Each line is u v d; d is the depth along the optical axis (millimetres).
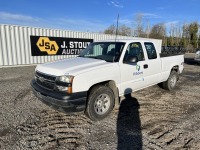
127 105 5141
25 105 4980
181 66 7004
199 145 3191
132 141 3305
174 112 4707
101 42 5242
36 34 13266
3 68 11805
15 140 3273
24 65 13008
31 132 3572
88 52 5309
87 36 16250
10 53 12211
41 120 4098
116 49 4680
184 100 5672
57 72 3750
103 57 4695
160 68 5789
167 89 6656
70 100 3512
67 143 3213
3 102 5180
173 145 3188
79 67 3924
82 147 3100
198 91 6758
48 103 3779
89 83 3771
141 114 4539
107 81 4406
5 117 4195
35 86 4203
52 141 3273
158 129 3770
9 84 7383
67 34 14984
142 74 5082
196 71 11859
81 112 4109
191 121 4168
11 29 12008
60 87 3611
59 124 3930
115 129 3748
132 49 4871
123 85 4559
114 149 3053
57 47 14539
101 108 4137
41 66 4305
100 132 3619
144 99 5699
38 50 13539
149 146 3148
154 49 5645
